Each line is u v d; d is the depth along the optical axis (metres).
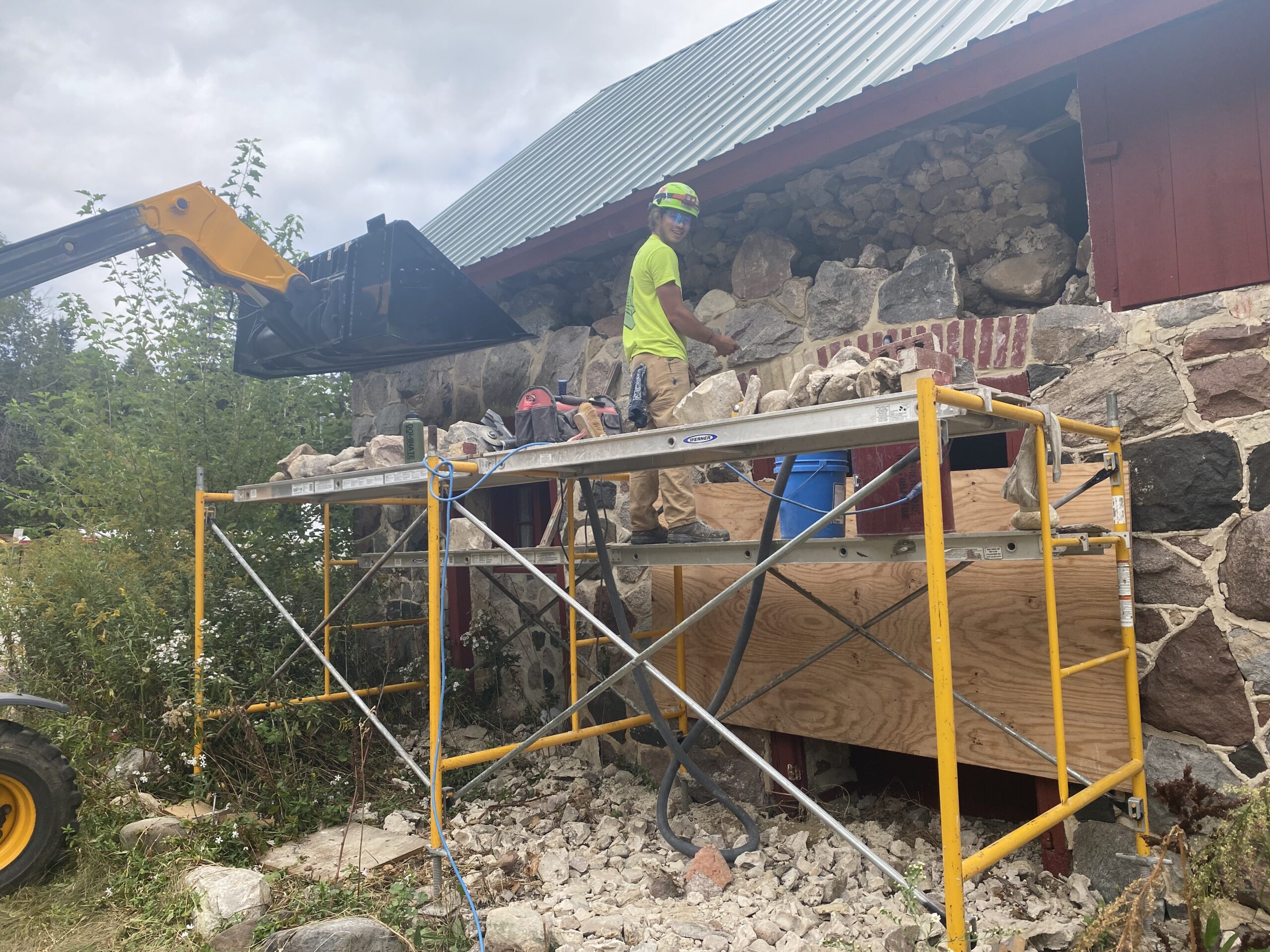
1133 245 3.27
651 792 4.45
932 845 3.61
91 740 4.33
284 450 6.98
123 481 6.14
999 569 3.35
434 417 6.41
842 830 2.51
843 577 3.82
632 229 4.54
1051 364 3.41
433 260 4.91
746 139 4.33
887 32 4.88
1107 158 3.34
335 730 4.80
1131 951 2.24
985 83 3.31
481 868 3.54
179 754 4.34
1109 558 3.10
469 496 6.20
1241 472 2.96
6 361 19.55
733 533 4.26
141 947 2.87
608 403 3.95
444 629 6.11
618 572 4.88
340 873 3.41
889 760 4.30
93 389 7.31
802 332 4.24
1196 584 3.03
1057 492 3.28
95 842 3.48
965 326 3.66
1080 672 2.75
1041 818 2.48
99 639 5.00
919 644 3.58
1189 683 3.03
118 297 6.92
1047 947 2.71
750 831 3.64
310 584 5.86
